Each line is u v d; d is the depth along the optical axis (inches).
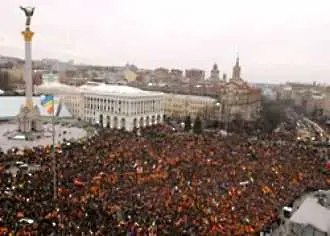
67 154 3949.3
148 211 2640.3
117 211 2583.7
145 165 3759.8
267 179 3818.9
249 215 2878.9
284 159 4749.0
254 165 4239.7
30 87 6240.2
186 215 2655.0
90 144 4542.3
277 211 3144.7
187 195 3038.9
